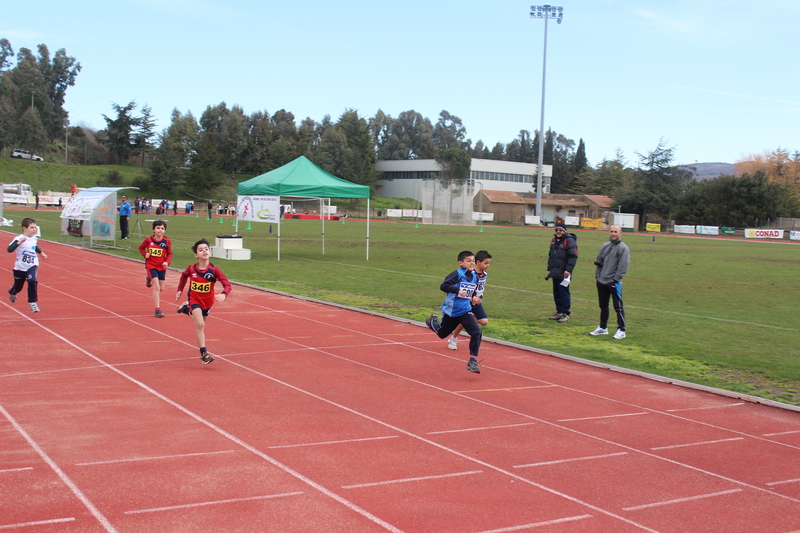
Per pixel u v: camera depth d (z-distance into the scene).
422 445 5.76
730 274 23.50
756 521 4.59
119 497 4.39
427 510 4.45
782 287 19.78
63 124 115.56
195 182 93.50
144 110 101.62
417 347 10.02
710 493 5.07
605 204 92.31
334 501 4.51
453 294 8.62
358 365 8.66
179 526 4.03
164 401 6.64
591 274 21.78
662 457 5.84
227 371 7.98
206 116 115.19
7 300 12.16
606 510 4.64
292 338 10.14
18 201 64.75
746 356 10.24
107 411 6.23
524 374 8.70
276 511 4.30
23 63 108.56
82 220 23.70
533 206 91.50
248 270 19.61
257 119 114.69
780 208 72.38
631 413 7.17
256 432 5.85
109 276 16.48
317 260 23.59
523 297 16.22
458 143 159.00
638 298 16.70
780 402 7.69
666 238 55.56
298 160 23.59
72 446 5.29
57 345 8.88
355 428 6.11
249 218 23.78
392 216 88.38
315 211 82.44
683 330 12.39
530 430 6.38
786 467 5.73
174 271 18.30
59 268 17.67
